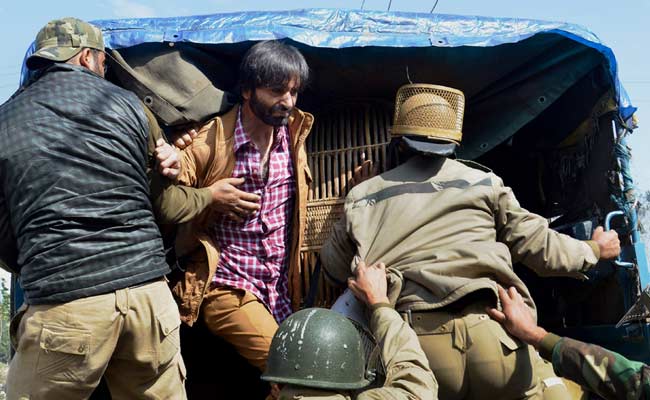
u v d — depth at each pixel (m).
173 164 3.21
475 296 3.18
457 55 4.05
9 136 2.88
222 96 3.80
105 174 2.92
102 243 2.87
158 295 2.98
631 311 3.05
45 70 3.12
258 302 3.68
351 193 3.62
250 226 3.71
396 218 3.40
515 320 3.05
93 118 2.95
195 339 4.18
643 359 4.04
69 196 2.85
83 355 2.80
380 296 3.13
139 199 3.02
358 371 2.62
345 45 3.87
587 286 4.43
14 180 2.86
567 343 2.84
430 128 3.50
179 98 3.78
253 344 3.59
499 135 4.36
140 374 3.01
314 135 4.32
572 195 4.74
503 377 3.09
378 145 4.18
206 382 4.19
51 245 2.81
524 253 3.46
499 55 4.09
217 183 3.59
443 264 3.21
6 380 2.95
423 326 3.17
